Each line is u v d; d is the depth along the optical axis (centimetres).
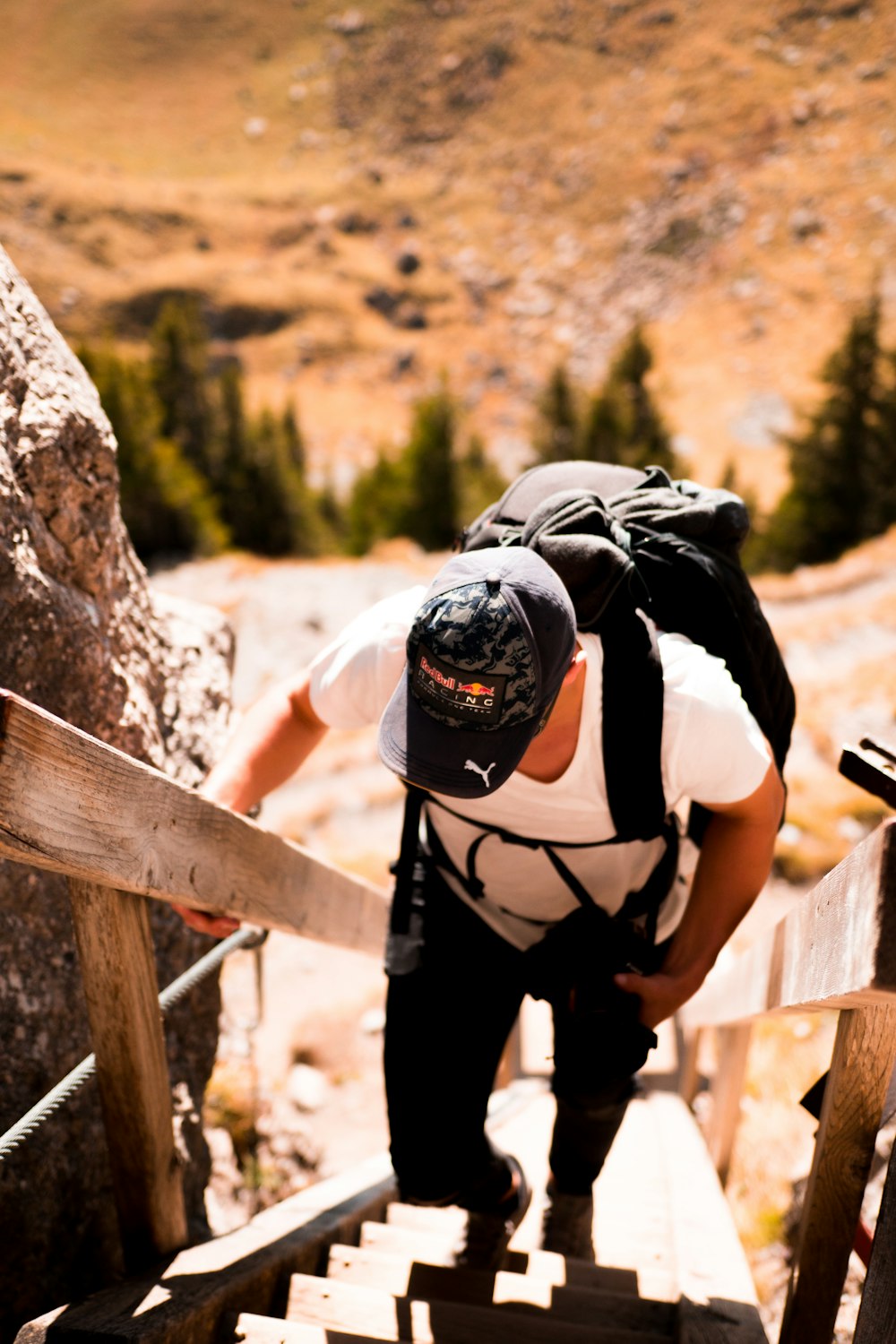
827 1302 189
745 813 213
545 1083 565
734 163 12744
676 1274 278
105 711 268
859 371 3781
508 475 6253
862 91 13262
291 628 2336
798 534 3909
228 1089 436
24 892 242
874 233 11425
